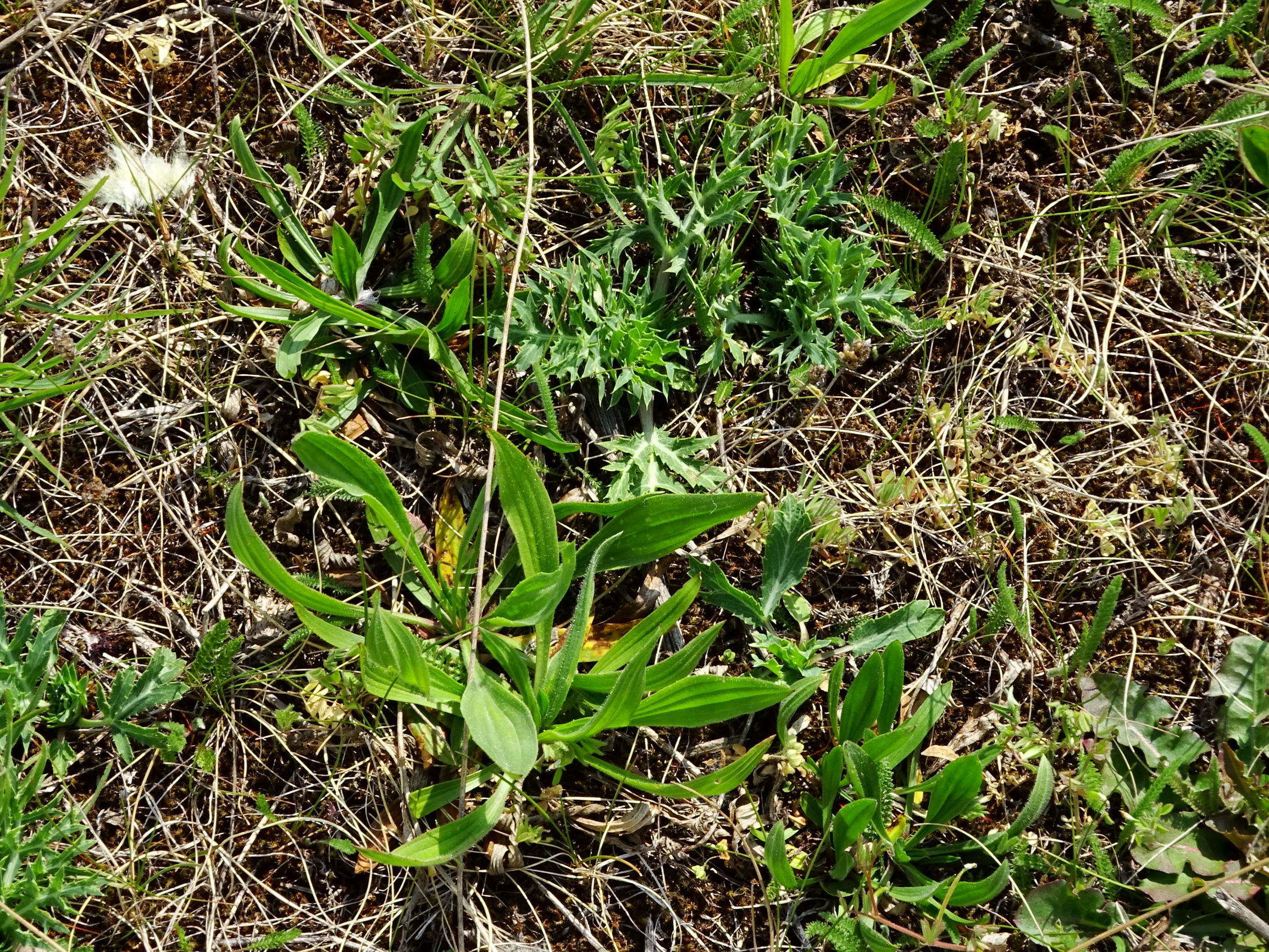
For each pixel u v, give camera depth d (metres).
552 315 0.58
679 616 0.55
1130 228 0.63
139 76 0.60
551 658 0.57
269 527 0.58
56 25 0.59
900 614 0.58
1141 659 0.60
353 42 0.61
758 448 0.60
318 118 0.60
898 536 0.60
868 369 0.61
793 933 0.57
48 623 0.56
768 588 0.58
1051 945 0.55
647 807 0.56
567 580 0.54
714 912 0.57
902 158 0.62
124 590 0.57
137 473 0.58
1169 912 0.57
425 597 0.57
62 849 0.54
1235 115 0.61
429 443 0.59
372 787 0.56
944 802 0.56
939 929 0.54
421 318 0.59
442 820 0.56
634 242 0.60
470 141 0.58
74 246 0.59
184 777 0.56
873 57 0.63
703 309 0.59
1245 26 0.64
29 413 0.57
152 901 0.55
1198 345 0.62
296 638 0.56
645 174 0.60
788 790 0.58
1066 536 0.61
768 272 0.61
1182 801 0.58
